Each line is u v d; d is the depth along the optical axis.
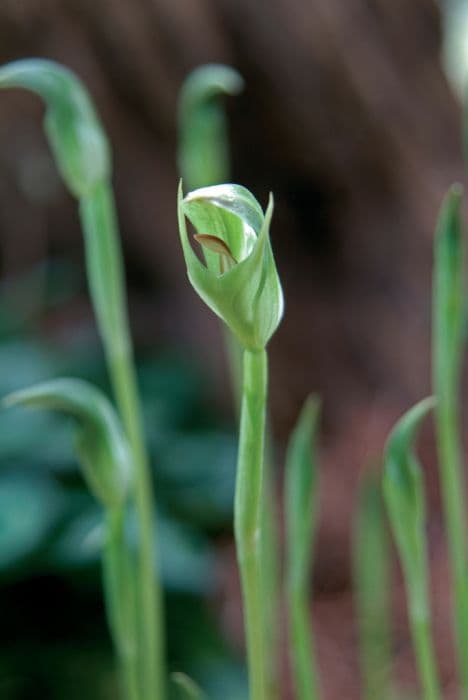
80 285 1.42
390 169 1.17
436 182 1.16
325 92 1.11
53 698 0.80
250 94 1.12
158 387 1.20
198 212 0.34
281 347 1.31
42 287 1.35
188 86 0.49
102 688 0.80
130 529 0.78
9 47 1.08
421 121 1.14
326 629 1.09
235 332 0.35
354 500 1.19
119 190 1.26
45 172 1.30
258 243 0.34
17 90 1.18
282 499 1.23
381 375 1.28
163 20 1.06
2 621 0.83
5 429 0.96
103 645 0.83
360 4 1.09
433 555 1.16
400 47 1.12
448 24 1.18
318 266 1.28
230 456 1.04
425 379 1.25
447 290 0.42
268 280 0.34
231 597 1.13
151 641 0.45
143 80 1.11
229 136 1.16
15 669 0.81
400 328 1.25
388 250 1.22
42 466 0.92
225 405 1.32
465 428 1.10
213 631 0.89
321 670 1.02
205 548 0.89
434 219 1.18
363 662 0.85
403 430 0.40
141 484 0.44
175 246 1.29
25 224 1.36
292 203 1.23
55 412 0.99
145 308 1.35
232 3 1.06
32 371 1.10
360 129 1.14
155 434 1.03
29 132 1.24
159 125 1.17
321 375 1.30
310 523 0.44
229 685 0.85
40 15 1.05
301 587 0.44
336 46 1.08
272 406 1.32
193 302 1.32
